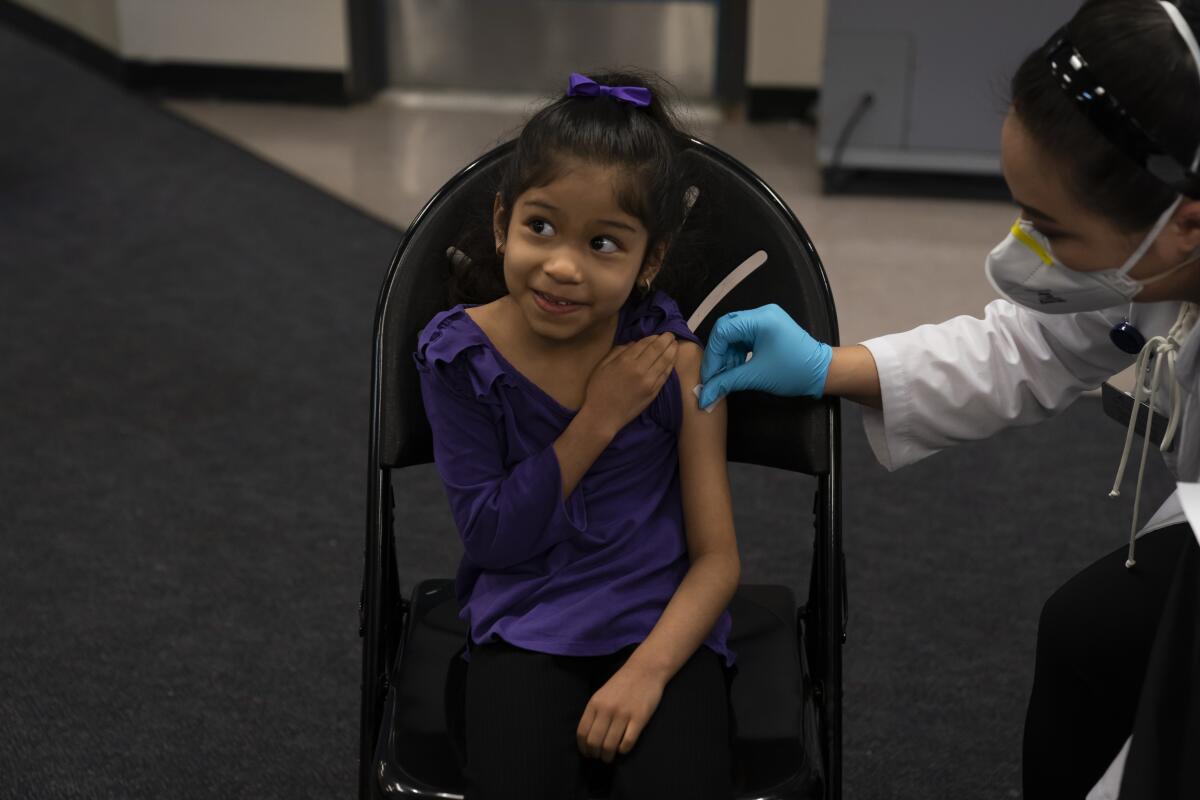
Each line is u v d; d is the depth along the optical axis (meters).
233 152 4.27
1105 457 2.63
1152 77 1.03
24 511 2.40
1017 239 1.20
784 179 4.18
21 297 3.22
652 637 1.26
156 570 2.26
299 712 1.96
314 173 4.12
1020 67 1.12
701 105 4.89
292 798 1.80
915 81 3.88
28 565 2.26
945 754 1.89
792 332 1.33
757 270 1.39
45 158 4.12
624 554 1.32
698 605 1.27
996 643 2.11
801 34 4.66
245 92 4.82
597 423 1.27
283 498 2.47
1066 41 1.07
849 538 2.37
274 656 2.07
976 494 2.51
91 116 4.50
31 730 1.90
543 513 1.26
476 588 1.34
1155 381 1.30
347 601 2.20
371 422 1.33
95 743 1.88
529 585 1.30
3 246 3.50
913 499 2.49
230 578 2.25
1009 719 1.96
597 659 1.30
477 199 1.37
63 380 2.85
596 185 1.19
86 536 2.34
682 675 1.26
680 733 1.21
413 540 2.34
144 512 2.41
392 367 1.33
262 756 1.87
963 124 3.92
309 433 2.68
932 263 3.55
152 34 4.75
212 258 3.47
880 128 3.96
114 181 3.96
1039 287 1.22
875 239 3.71
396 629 1.43
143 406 2.76
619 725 1.20
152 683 2.00
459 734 1.28
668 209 1.25
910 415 1.41
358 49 4.80
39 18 5.19
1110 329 1.36
